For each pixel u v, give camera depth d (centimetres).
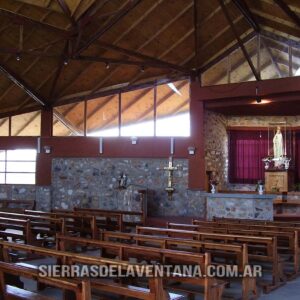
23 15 1348
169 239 766
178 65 1689
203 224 1123
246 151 1866
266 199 1380
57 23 1421
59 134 1853
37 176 1838
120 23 1494
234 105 1588
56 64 1678
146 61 1588
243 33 1606
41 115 1864
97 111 1822
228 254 826
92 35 1448
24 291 562
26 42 1547
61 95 1838
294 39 1507
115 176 1750
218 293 608
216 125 1759
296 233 895
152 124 1755
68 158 1814
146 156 1714
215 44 1620
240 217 1405
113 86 1797
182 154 1672
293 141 1844
